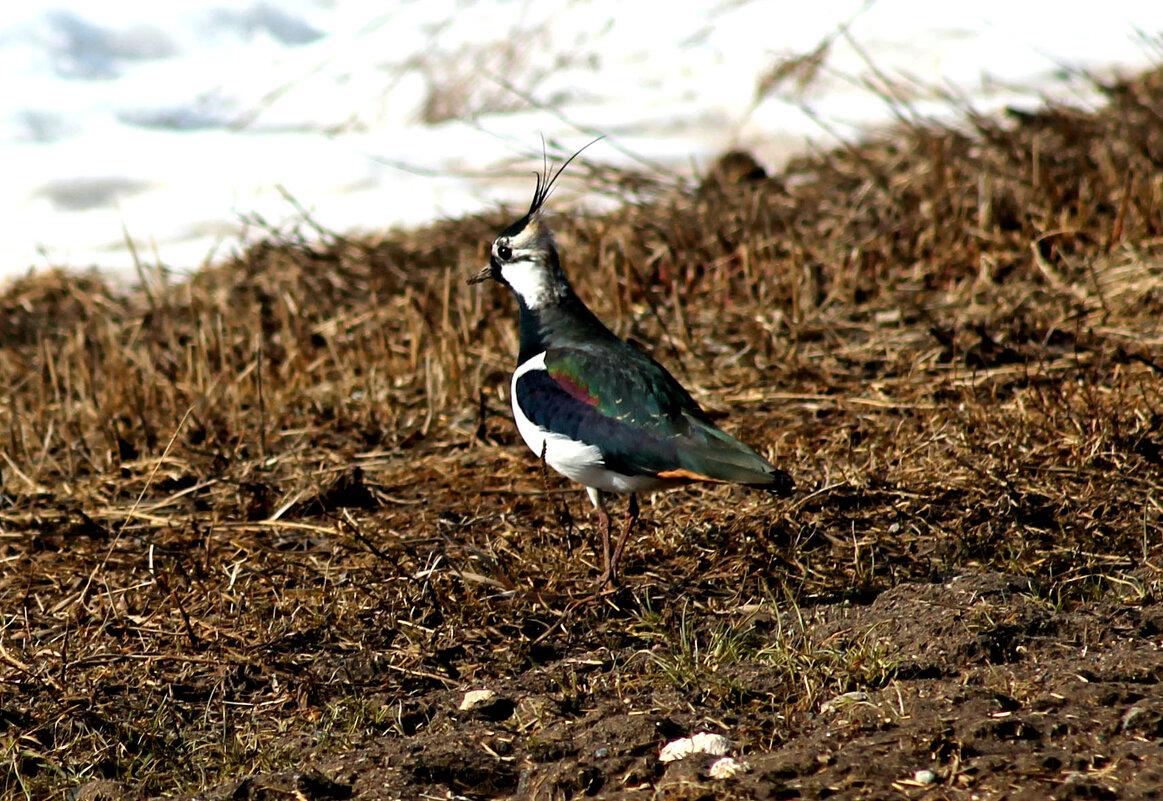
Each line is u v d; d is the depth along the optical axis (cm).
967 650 766
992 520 949
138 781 748
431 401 1266
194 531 1067
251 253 1817
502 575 915
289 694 830
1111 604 816
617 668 808
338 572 980
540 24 2653
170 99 2586
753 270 1525
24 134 2417
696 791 635
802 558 932
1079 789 604
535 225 964
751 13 2594
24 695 841
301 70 2664
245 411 1351
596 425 896
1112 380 1170
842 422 1154
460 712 777
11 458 1263
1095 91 2111
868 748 661
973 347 1269
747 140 2180
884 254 1531
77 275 1864
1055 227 1536
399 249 1788
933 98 2231
